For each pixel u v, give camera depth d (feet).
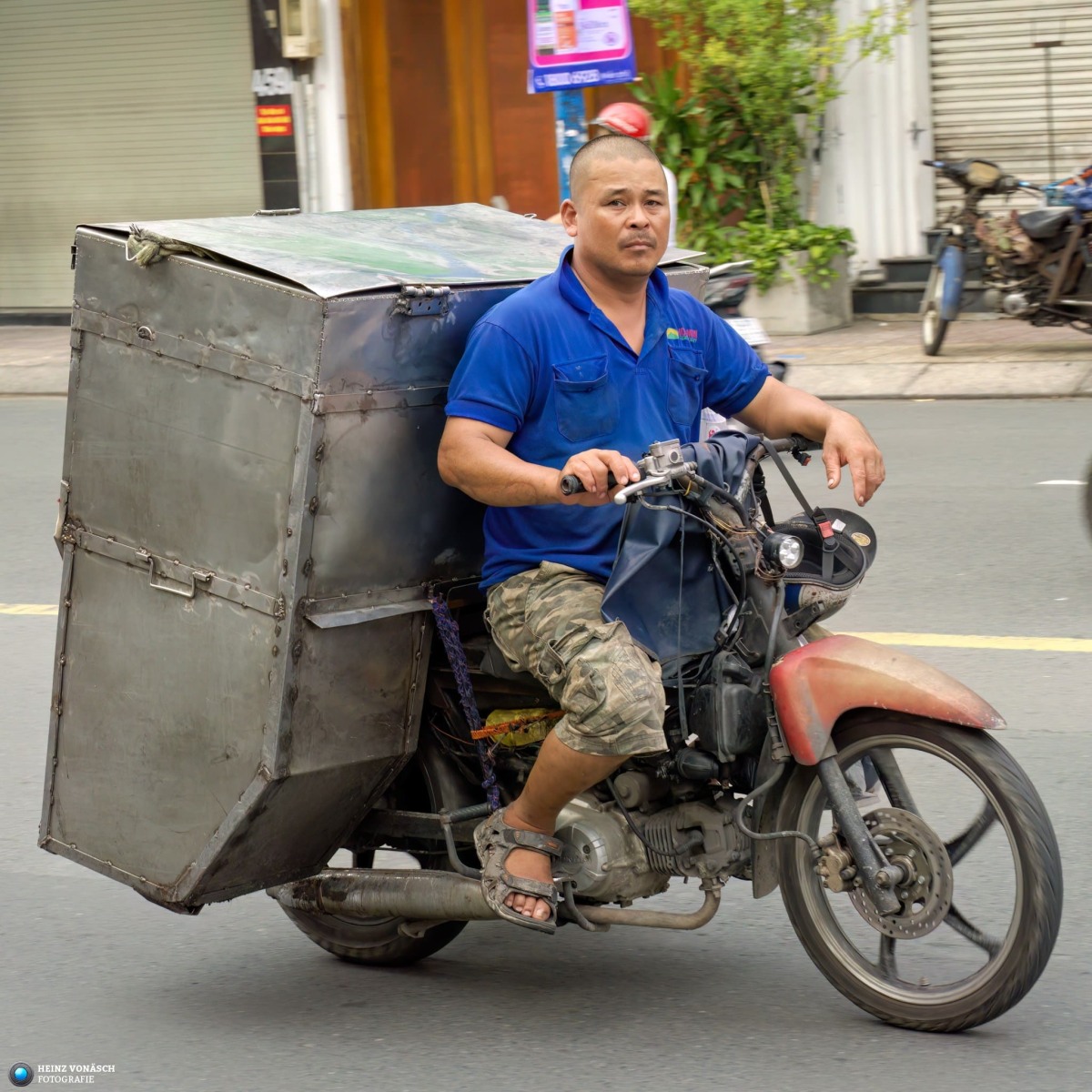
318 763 32.76
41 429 113.09
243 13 153.38
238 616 32.35
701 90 128.77
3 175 167.12
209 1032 34.50
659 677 31.30
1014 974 31.01
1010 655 57.00
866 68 132.36
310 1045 33.68
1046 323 109.81
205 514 32.58
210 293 31.89
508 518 32.99
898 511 78.38
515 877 32.71
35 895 42.39
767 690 32.07
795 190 132.57
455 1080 31.76
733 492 31.96
